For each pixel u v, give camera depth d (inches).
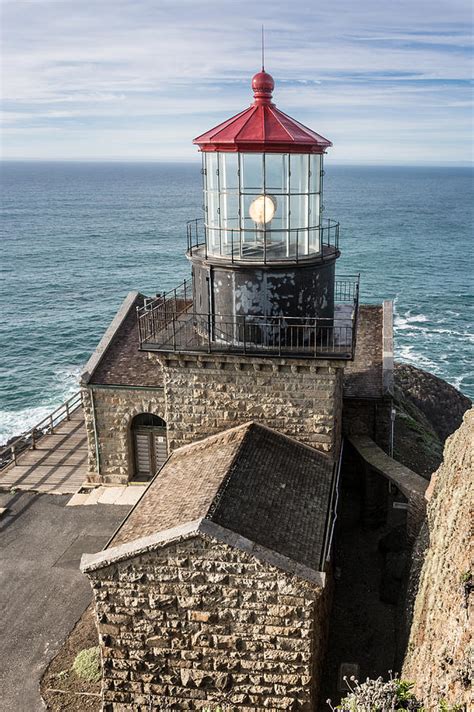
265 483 602.5
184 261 3922.2
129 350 946.1
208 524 508.4
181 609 531.5
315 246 676.7
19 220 6156.5
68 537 805.2
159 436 916.0
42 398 1766.7
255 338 653.3
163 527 540.4
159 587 527.2
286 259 635.5
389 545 795.4
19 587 714.2
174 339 685.9
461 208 7736.2
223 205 647.1
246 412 691.4
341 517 869.8
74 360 2084.2
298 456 668.1
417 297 2952.8
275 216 642.2
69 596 698.8
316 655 554.3
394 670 603.2
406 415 1207.6
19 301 2851.9
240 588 514.0
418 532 724.0
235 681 545.6
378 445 920.3
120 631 548.7
